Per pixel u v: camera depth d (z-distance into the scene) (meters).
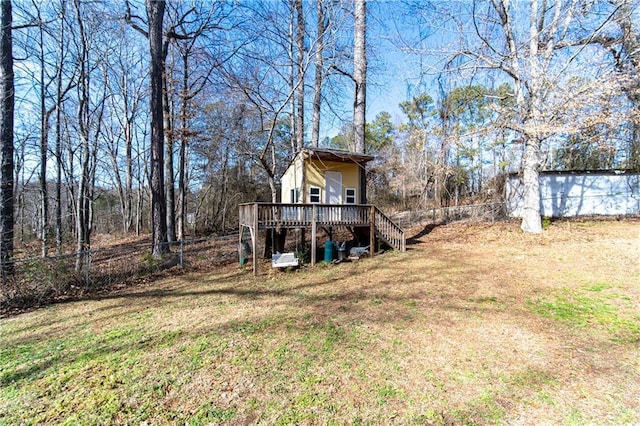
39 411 3.01
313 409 2.93
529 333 4.41
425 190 21.53
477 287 6.64
